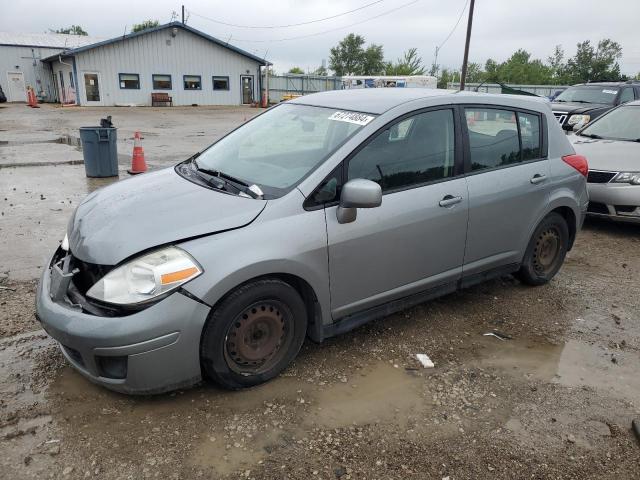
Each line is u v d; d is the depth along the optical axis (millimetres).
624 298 4781
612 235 6824
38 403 2965
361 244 3381
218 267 2830
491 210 4109
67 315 2789
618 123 7961
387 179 3543
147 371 2764
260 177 3436
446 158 3875
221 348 2957
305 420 2926
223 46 39094
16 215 6844
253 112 34594
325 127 3711
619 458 2746
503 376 3465
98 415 2889
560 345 3910
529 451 2768
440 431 2893
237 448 2689
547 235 4781
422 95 3908
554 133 4711
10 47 41031
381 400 3139
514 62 75688
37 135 17703
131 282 2736
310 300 3336
